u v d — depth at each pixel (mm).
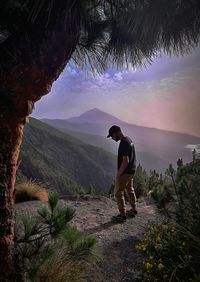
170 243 3672
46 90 2676
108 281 3678
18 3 2270
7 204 2615
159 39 2842
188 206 3785
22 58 2449
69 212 3049
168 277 3102
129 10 2490
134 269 4055
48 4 2285
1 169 2557
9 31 2463
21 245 2947
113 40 3158
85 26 3160
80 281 3230
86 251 3219
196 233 3486
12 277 2627
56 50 2566
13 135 2602
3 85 2443
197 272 2984
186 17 2447
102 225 5996
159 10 2297
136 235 5395
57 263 3072
